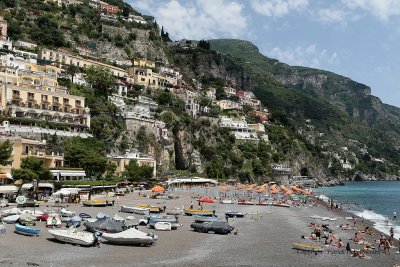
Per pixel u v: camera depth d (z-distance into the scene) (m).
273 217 96.62
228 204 123.75
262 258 52.06
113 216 77.62
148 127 198.12
